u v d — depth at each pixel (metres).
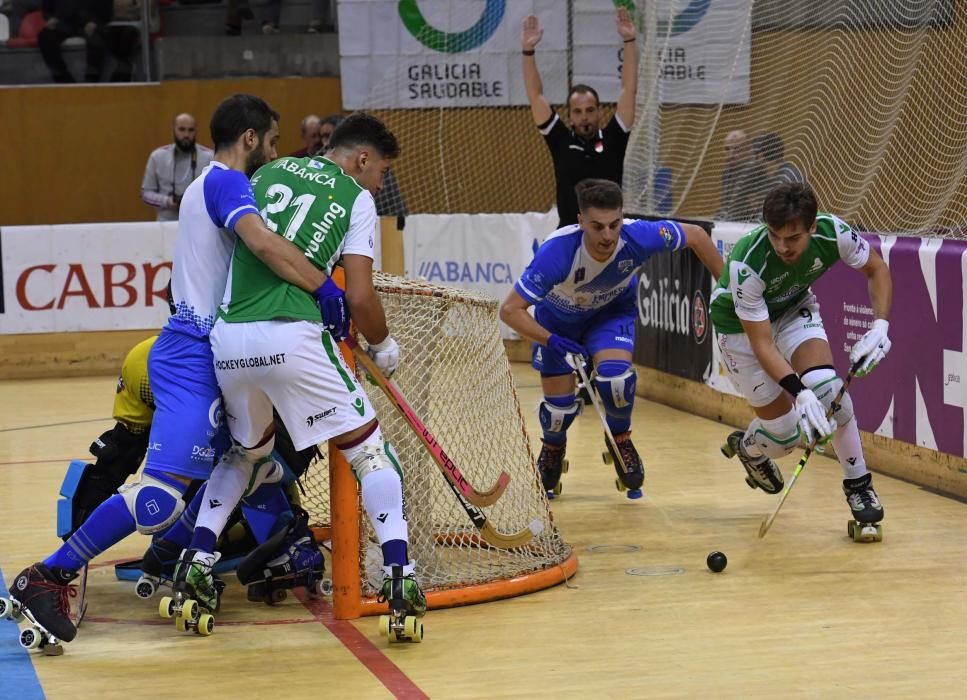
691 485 8.15
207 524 5.32
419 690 4.59
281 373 4.97
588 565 6.36
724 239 10.00
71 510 5.66
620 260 7.15
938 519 7.11
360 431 5.19
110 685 4.70
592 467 8.81
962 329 7.43
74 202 15.68
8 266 12.69
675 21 12.06
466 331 6.24
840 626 5.29
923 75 10.02
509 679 4.70
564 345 7.09
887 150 10.00
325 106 15.94
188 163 13.83
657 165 12.23
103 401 11.53
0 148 15.43
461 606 5.68
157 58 16.28
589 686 4.61
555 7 14.96
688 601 5.70
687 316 10.77
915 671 4.72
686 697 4.48
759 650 5.00
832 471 8.50
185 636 5.31
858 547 6.57
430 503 5.99
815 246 6.50
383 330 5.21
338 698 4.52
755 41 11.72
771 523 6.83
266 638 5.27
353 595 5.52
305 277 5.00
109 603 5.84
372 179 5.48
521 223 13.47
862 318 8.28
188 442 5.11
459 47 15.12
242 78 15.80
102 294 12.94
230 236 5.28
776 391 6.86
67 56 16.19
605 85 15.05
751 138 11.23
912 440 7.96
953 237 7.94
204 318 5.25
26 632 5.02
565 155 10.73
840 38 10.84
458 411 6.25
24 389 12.25
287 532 5.65
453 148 15.59
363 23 15.12
